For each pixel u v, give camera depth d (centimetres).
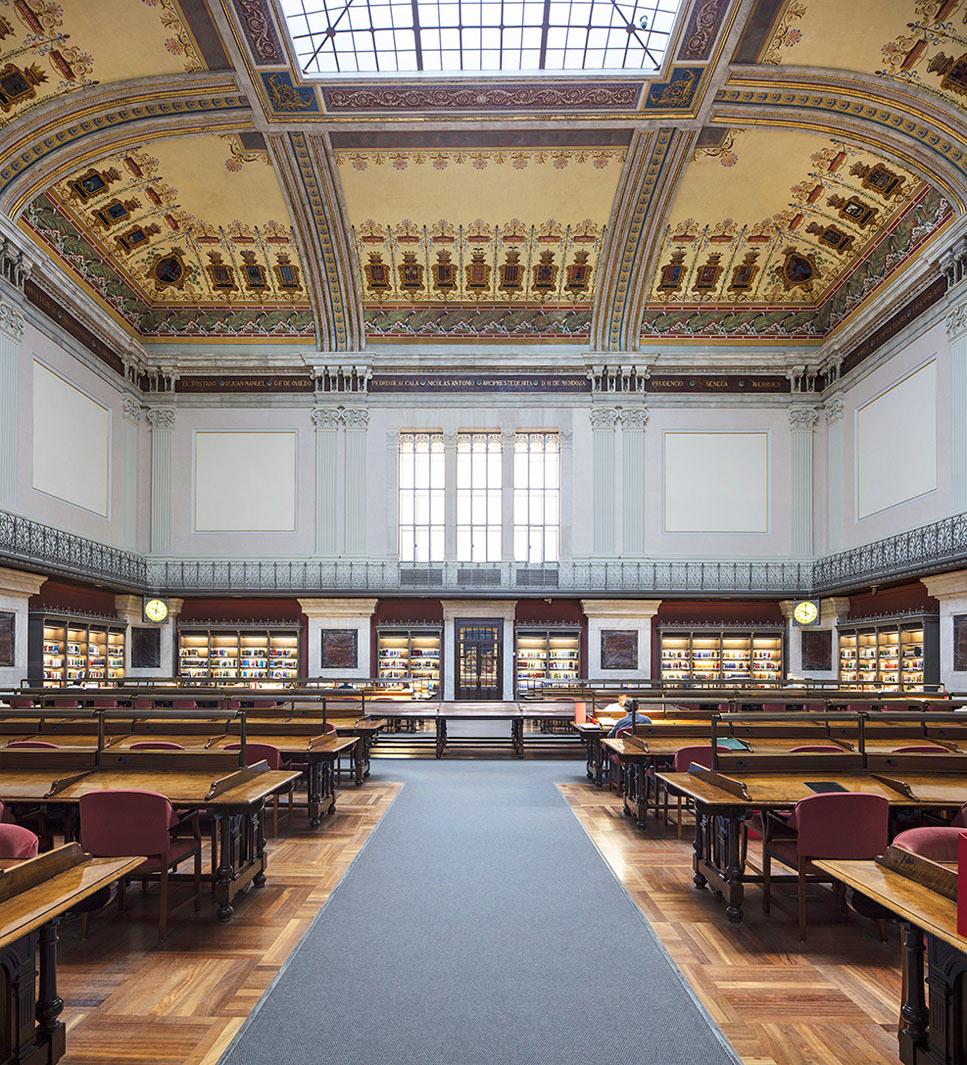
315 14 1473
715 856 661
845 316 2161
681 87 1568
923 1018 367
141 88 1523
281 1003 458
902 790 625
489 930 574
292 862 756
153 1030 427
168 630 2225
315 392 2277
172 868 595
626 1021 438
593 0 1455
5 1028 354
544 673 2234
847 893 612
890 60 1459
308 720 1210
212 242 2123
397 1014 445
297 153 1808
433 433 2306
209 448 2275
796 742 867
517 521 2309
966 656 1588
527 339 2303
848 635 2108
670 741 973
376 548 2259
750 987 484
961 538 1576
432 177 1922
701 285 2255
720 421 2278
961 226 1570
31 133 1510
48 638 1786
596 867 740
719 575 2236
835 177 1841
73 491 1888
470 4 1467
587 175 1911
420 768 1370
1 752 699
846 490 2141
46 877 391
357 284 2205
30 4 1324
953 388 1639
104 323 1988
